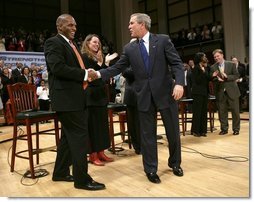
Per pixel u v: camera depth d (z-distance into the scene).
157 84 2.47
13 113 2.90
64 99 2.30
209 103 4.91
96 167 3.02
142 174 2.68
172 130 2.54
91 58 3.05
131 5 11.56
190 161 3.01
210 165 2.83
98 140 3.07
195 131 4.48
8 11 11.45
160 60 2.48
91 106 3.04
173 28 12.78
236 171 2.61
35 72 7.38
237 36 9.31
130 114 3.53
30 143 2.74
